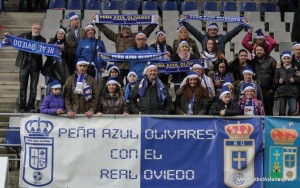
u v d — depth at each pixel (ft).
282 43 172.24
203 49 140.15
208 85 129.29
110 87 121.60
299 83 130.82
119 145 117.80
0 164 112.98
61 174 117.60
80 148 117.80
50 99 120.16
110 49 173.17
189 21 187.01
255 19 193.36
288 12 194.39
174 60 134.82
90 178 117.60
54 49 130.52
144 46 135.54
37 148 118.11
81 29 141.18
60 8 196.03
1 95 158.40
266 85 133.59
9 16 190.29
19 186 117.80
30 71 136.26
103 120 118.01
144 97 122.11
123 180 117.60
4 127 143.02
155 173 117.80
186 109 122.52
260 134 117.80
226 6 201.67
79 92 122.01
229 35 144.25
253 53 143.02
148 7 198.49
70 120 118.01
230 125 118.11
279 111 132.77
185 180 117.80
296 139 117.91
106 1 199.00
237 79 135.64
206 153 118.01
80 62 122.83
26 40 129.80
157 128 117.91
